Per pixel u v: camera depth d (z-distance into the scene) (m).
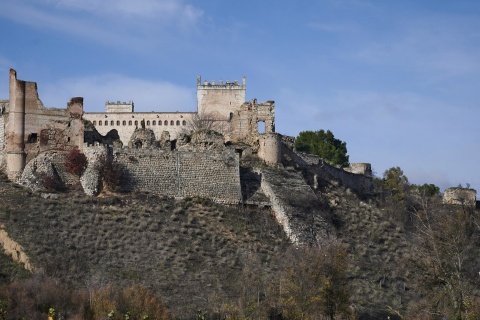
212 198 123.69
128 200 119.75
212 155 126.44
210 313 97.38
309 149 172.88
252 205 124.38
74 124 126.44
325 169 142.88
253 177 129.12
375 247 124.88
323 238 120.81
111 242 110.69
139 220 115.62
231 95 175.88
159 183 123.50
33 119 125.00
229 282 105.81
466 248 101.44
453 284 91.69
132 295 96.75
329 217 126.81
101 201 118.69
